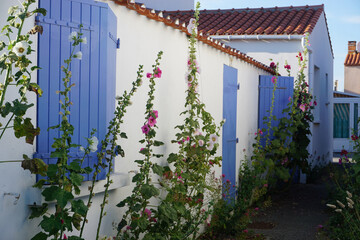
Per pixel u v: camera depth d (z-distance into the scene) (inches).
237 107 355.9
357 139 317.1
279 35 508.1
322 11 584.4
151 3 608.7
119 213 190.1
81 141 158.4
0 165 132.0
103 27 164.9
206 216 230.4
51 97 149.6
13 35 137.6
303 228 299.4
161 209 187.8
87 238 168.1
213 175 272.7
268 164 373.4
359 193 307.0
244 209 294.8
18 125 124.8
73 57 142.1
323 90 634.8
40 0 147.4
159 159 226.5
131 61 199.3
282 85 431.5
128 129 196.2
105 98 166.1
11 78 121.3
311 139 534.9
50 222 131.6
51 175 133.7
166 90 233.6
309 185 478.3
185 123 242.2
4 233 133.1
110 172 175.5
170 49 237.5
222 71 315.3
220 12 624.1
